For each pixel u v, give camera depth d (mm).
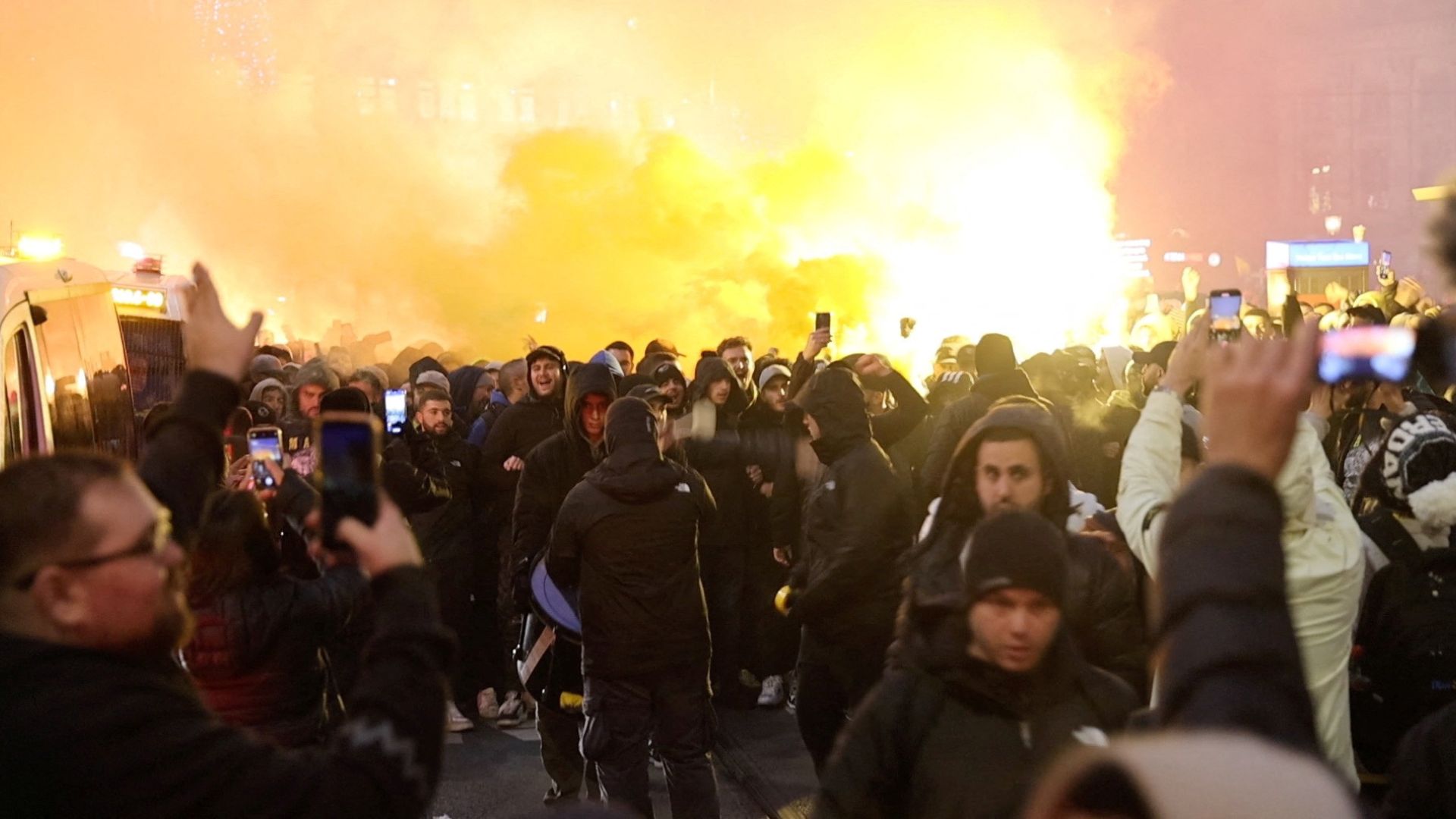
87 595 2166
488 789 7242
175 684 2301
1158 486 4039
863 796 2926
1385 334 1551
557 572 5840
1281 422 1507
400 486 6859
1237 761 1002
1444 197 1562
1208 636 1470
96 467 2219
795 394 8883
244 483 4477
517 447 8672
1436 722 2588
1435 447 4676
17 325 5609
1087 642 3783
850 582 5434
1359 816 977
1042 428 3869
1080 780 1053
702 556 8945
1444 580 4543
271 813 2076
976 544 2859
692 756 5840
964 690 2875
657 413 7523
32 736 2066
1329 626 4066
